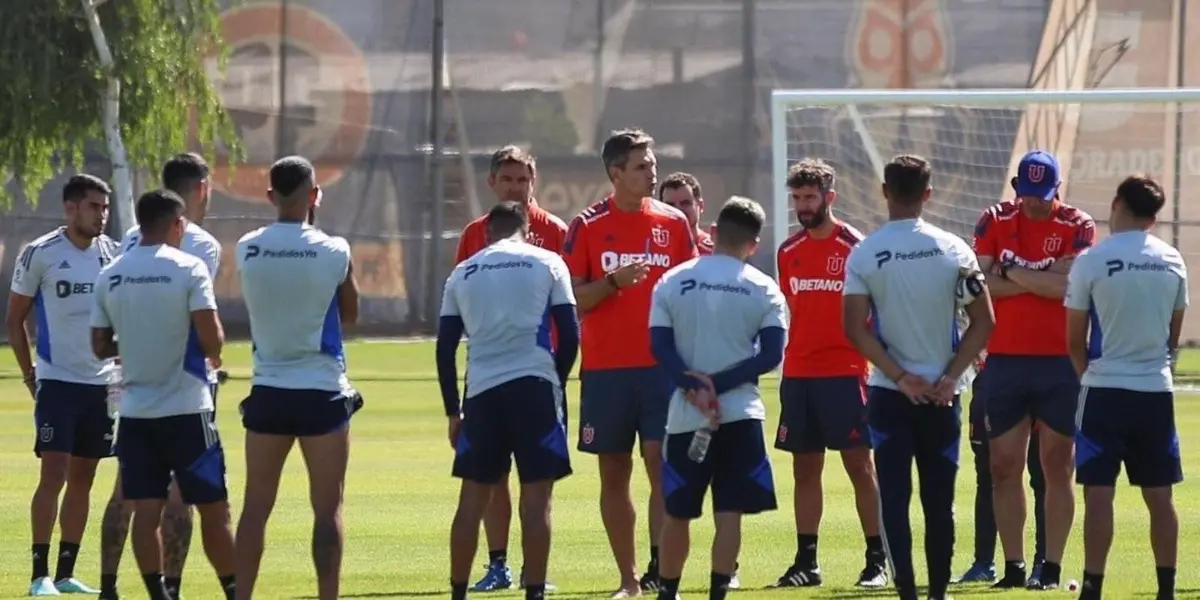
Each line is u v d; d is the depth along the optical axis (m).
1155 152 110.38
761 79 137.75
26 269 35.06
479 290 29.64
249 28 133.75
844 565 38.34
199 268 29.41
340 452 29.02
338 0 134.88
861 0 137.62
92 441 35.03
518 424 29.53
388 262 135.50
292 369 28.66
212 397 30.53
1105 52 134.12
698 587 34.97
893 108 97.69
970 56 136.88
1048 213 34.28
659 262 34.56
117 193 103.56
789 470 57.94
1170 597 29.98
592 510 48.16
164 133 107.88
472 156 136.50
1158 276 29.25
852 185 96.38
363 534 43.16
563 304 29.94
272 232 28.77
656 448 34.06
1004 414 34.12
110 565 31.42
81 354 34.94
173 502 30.81
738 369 28.39
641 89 137.50
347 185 135.00
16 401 88.75
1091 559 29.61
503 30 136.62
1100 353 29.75
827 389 35.44
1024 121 102.44
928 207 99.88
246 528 28.77
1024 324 33.88
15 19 100.25
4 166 105.12
